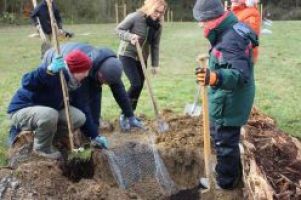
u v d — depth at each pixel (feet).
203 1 13.62
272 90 29.86
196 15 13.89
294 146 18.28
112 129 19.49
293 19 118.93
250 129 19.17
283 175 16.31
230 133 14.92
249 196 15.02
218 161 15.64
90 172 16.43
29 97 16.21
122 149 17.52
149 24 19.30
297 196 15.11
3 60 43.34
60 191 15.23
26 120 16.08
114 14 104.53
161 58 44.27
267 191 14.61
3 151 18.85
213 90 14.46
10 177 15.47
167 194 17.34
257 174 15.31
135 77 19.76
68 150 17.49
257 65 39.04
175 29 75.87
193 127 19.19
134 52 19.47
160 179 17.60
